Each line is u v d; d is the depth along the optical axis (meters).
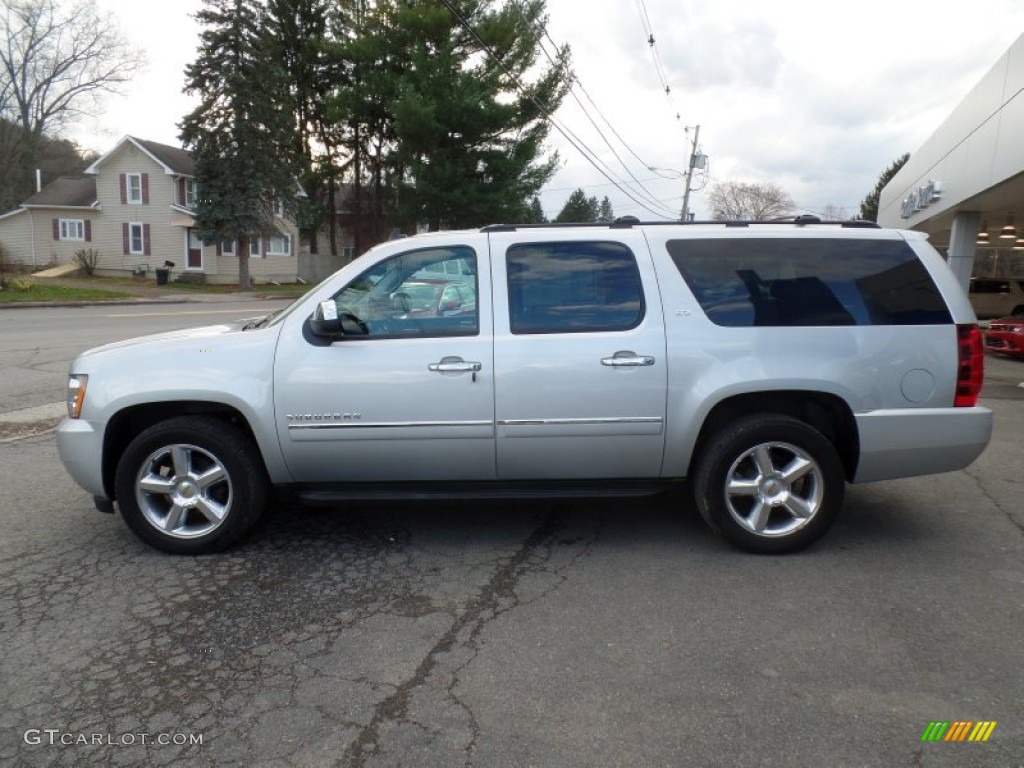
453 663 3.03
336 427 4.02
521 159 31.83
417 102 29.30
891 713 2.69
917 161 22.70
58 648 3.16
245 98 32.34
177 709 2.73
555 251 4.15
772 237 4.15
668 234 4.17
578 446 4.06
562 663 3.03
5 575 3.90
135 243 37.66
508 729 2.60
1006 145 13.28
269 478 4.21
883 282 4.11
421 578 3.87
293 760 2.45
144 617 3.44
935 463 4.11
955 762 2.43
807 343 4.01
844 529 4.55
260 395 3.99
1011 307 23.20
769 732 2.58
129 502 4.08
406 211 32.41
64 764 2.43
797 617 3.41
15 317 19.41
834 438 4.30
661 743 2.53
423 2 30.73
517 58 30.00
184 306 25.81
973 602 3.55
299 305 4.16
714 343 4.01
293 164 36.88
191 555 4.16
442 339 4.02
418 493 4.17
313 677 2.94
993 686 2.85
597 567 3.99
